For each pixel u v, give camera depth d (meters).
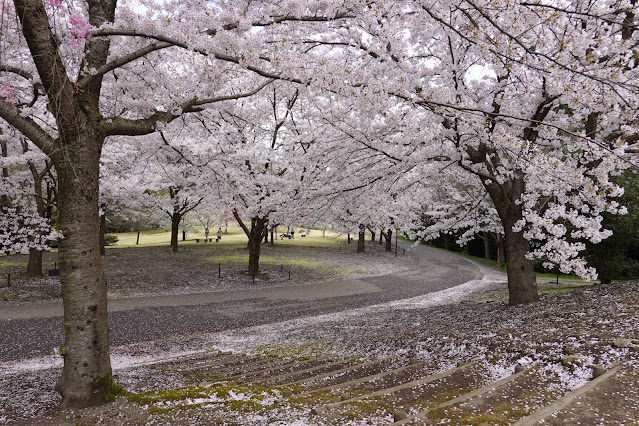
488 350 4.99
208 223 42.62
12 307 13.28
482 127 6.49
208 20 5.10
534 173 6.77
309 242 43.56
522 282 10.06
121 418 3.52
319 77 5.25
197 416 3.32
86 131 4.76
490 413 2.86
